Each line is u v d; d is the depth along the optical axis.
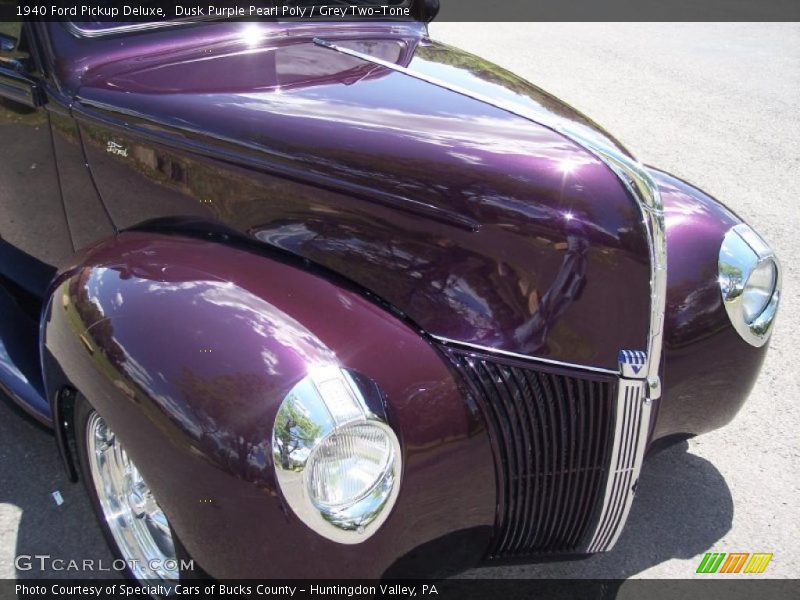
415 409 1.94
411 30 3.34
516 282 2.10
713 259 2.52
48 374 2.28
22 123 2.91
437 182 2.15
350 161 2.23
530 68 8.84
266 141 2.33
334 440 1.75
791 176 6.00
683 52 9.75
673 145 6.59
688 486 2.96
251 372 1.82
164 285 2.07
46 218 3.06
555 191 2.12
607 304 2.12
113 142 2.60
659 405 2.41
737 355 2.52
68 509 2.81
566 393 2.13
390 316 2.13
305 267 2.25
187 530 1.86
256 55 2.82
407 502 1.91
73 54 2.71
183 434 1.79
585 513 2.28
